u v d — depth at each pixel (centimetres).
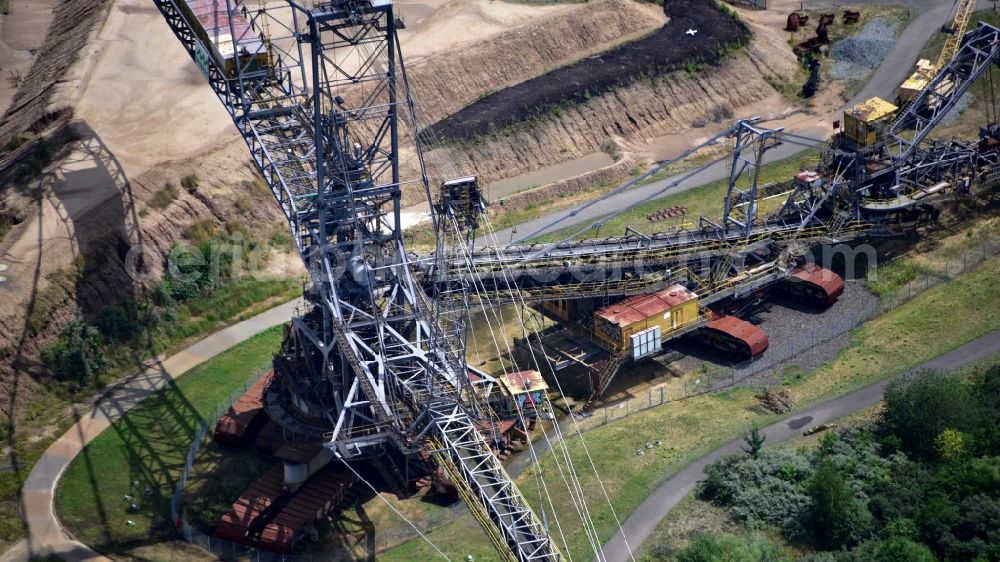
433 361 9012
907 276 11825
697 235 11631
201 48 10706
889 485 8831
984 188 13112
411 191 14025
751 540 8375
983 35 12619
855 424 9662
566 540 8688
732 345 10944
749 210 11512
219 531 8794
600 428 10025
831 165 12306
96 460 9662
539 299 10750
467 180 9425
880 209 12200
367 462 9612
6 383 10206
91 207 11944
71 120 13638
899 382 9775
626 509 8981
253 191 13100
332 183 9750
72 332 10750
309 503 8950
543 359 10981
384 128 9650
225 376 10812
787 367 10675
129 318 11206
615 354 10356
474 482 8094
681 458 9512
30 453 9738
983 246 12181
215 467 9669
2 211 11900
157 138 13388
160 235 12019
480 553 8575
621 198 13950
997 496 8619
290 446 9325
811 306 11650
